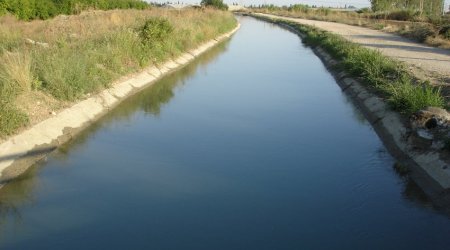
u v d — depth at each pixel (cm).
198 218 720
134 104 1379
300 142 1070
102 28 1886
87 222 704
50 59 1217
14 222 706
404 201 791
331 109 1375
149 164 921
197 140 1066
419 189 839
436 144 909
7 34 1600
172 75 1861
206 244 651
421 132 951
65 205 754
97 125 1159
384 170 921
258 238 668
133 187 820
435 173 848
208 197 788
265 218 724
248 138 1085
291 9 8719
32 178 848
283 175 885
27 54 1184
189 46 2373
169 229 688
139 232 679
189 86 1659
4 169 841
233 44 3139
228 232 682
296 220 720
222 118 1250
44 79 1155
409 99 1126
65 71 1198
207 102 1427
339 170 914
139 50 1727
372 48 2391
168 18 2478
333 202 782
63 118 1080
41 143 962
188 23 2689
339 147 1043
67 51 1332
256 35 3981
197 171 892
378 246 655
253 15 7919
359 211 754
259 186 834
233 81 1773
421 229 702
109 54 1522
